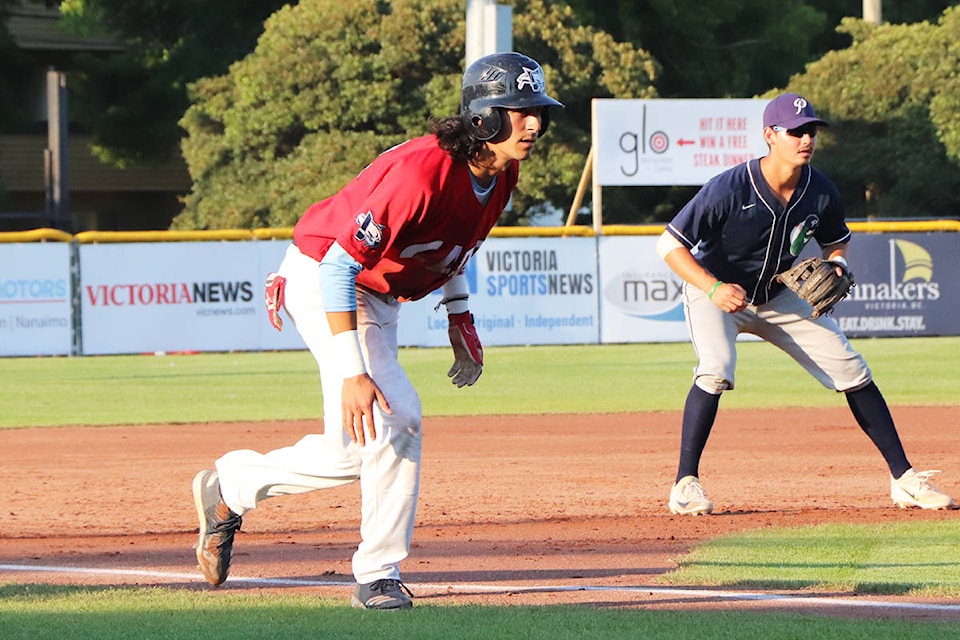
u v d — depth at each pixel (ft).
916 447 101.86
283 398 150.20
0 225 367.04
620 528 68.03
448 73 309.42
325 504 79.30
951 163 311.88
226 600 48.21
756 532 64.90
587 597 48.83
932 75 310.24
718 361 70.79
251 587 52.11
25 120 382.01
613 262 227.40
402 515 46.57
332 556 60.80
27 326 216.33
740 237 67.31
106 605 47.16
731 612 44.93
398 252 45.37
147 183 396.57
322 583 53.11
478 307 223.71
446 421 126.72
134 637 41.01
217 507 49.47
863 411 72.49
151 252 219.41
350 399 43.93
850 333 229.25
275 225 304.91
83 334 217.97
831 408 134.21
